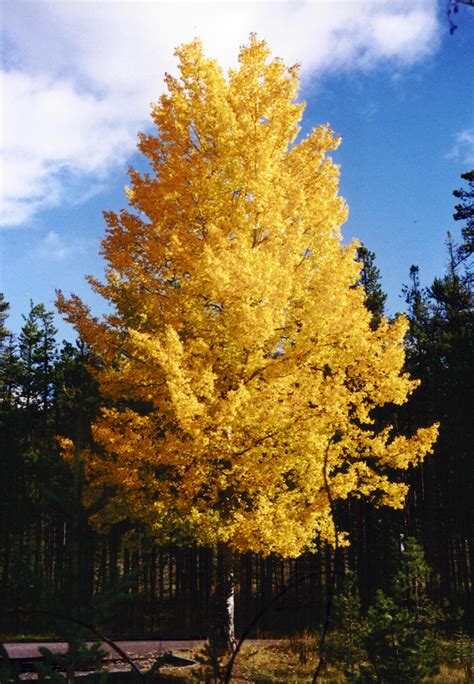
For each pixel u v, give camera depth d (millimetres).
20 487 23047
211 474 11445
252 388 11562
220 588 11906
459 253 26391
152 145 13062
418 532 23672
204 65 12961
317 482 11742
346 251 12508
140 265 12711
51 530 19359
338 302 11133
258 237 12859
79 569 3098
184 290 12109
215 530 11250
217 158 12477
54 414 29797
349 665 6816
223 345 11953
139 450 11227
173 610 23531
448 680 9531
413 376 26297
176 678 8930
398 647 6195
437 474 24266
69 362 29250
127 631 19781
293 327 12172
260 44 13055
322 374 11656
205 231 12680
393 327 12195
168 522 11430
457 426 24125
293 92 13133
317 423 11203
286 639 13945
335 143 13133
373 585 22016
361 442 12352
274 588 22031
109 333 12594
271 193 11977
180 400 10234
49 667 2814
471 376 23875
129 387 12289
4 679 2693
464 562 22562
